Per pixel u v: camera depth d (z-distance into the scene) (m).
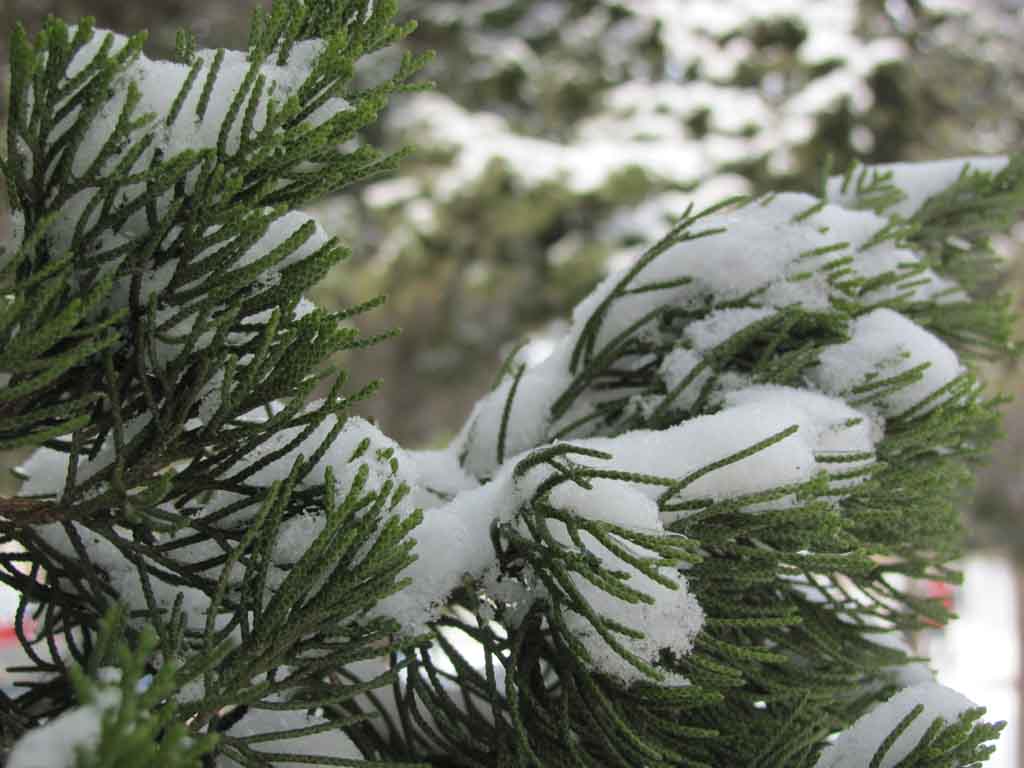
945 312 0.23
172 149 0.14
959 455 0.21
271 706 0.14
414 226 1.09
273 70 0.14
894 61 1.12
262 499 0.15
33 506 0.15
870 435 0.19
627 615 0.15
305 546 0.15
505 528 0.16
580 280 1.10
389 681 0.15
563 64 1.28
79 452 0.15
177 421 0.14
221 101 0.14
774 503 0.16
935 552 0.20
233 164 0.14
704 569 0.16
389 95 0.14
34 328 0.13
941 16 1.24
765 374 0.19
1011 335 0.23
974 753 0.16
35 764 0.11
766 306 0.20
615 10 1.29
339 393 0.14
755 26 1.22
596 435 0.21
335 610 0.14
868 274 0.21
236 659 0.14
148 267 0.14
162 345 0.15
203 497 0.18
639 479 0.15
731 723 0.18
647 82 1.27
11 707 0.16
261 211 0.14
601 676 0.16
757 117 1.14
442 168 1.14
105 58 0.13
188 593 0.17
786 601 0.20
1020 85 1.26
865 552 0.16
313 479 0.16
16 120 0.13
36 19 0.76
